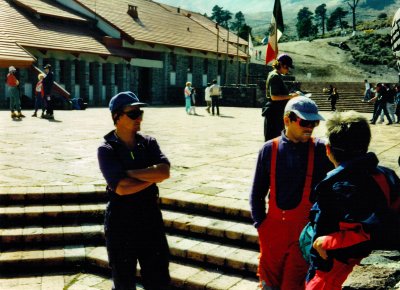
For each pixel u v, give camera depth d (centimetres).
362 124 249
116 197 331
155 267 338
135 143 346
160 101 3791
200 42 4306
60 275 485
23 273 487
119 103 332
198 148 1048
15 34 2672
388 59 7294
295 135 319
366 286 359
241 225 516
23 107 2536
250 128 1567
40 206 576
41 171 726
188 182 682
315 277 260
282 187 318
